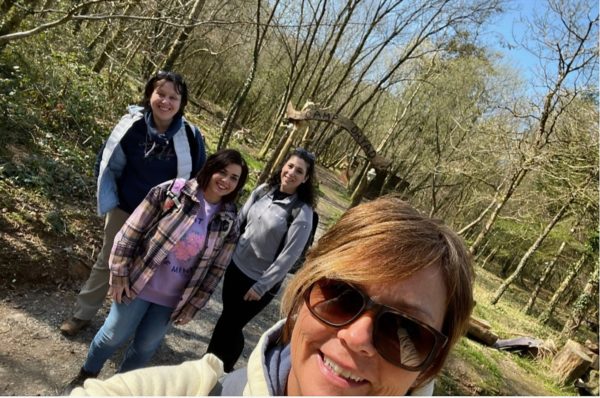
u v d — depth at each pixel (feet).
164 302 8.45
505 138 48.75
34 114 20.34
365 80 95.71
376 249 3.00
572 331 48.60
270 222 10.02
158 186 8.34
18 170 15.87
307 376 3.08
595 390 32.65
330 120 34.81
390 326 2.98
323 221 44.88
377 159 35.27
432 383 3.44
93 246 14.90
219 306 17.24
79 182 17.94
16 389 9.02
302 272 3.32
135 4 17.07
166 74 9.73
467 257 3.26
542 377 32.07
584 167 43.37
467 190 89.51
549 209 61.62
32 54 22.53
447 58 80.12
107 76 32.68
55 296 12.43
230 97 127.44
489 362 27.30
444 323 3.21
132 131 9.83
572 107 45.98
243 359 14.49
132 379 3.33
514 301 69.36
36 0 17.72
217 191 8.33
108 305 13.07
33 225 13.66
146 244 8.16
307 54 64.39
